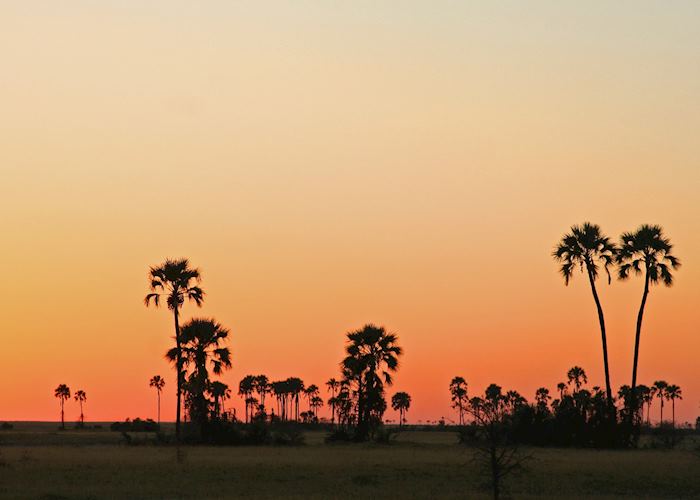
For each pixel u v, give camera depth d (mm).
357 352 87688
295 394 195875
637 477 48375
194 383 79312
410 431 161875
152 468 52656
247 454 66000
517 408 78312
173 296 69500
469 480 47438
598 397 77750
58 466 53594
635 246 76750
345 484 45406
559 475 49250
